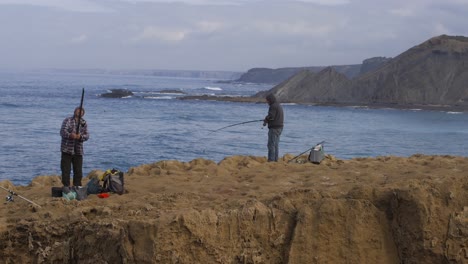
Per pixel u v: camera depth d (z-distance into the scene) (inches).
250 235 347.3
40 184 495.5
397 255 350.0
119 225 342.3
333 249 343.6
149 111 3061.0
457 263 338.0
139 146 1549.0
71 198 412.2
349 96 5049.2
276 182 440.8
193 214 335.6
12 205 409.4
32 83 7298.2
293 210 356.5
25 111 2664.9
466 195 353.4
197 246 334.6
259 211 351.6
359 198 361.1
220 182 453.4
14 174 1083.9
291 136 2042.3
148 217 346.9
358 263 343.0
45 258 356.5
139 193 424.8
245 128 2192.4
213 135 1904.5
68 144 443.2
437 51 5270.7
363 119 3134.8
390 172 458.3
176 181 465.1
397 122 2987.2
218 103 4124.0
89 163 1241.4
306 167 515.2
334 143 1883.6
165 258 327.6
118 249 336.5
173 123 2373.3
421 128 2620.6
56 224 362.3
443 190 354.0
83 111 447.2
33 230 360.5
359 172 463.8
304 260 341.1
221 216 344.5
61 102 3486.7
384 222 354.0
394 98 4899.1
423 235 343.0
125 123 2281.0
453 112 3993.6
